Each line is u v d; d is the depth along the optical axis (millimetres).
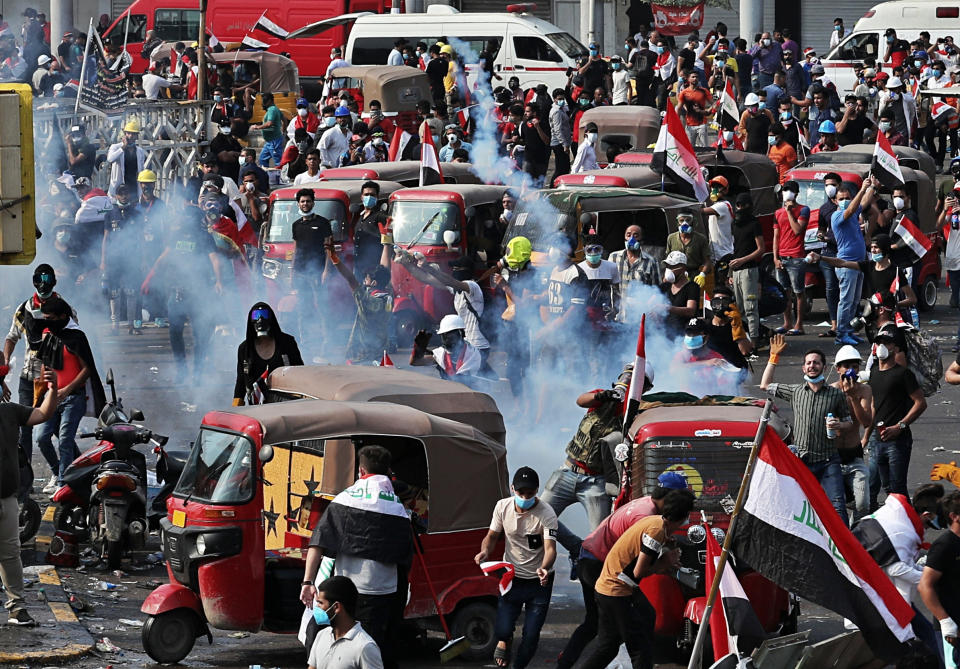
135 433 31516
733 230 54844
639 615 23750
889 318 36875
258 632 28078
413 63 98375
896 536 24031
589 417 30281
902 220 54188
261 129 82812
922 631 23844
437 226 54688
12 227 21828
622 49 137500
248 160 67312
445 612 26516
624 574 23500
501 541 26953
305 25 108062
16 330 34719
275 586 26031
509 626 25297
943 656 23875
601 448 30000
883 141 57906
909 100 86812
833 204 56812
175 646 25484
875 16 106562
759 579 25797
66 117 70625
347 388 28750
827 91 87062
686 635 25281
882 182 58188
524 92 101438
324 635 19594
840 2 143500
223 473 25828
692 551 25828
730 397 30031
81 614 28156
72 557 31422
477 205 56312
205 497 25844
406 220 55312
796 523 21609
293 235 55062
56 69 96000
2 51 105562
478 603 26828
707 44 106188
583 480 30219
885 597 21641
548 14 139500
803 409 31609
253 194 64250
